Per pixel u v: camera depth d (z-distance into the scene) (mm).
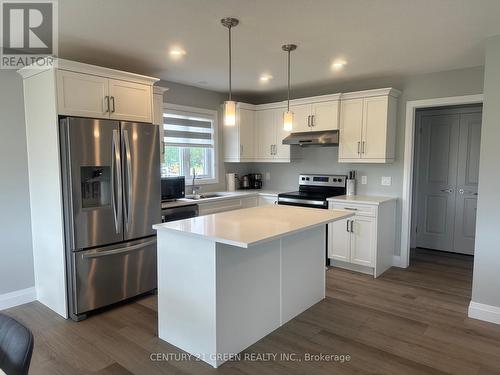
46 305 3295
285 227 2504
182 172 4887
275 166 5621
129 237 3305
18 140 3240
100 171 3113
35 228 3330
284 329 2848
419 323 2943
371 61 3648
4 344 1231
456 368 2316
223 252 2312
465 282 3934
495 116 2855
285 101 5004
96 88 3117
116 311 3184
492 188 2896
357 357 2447
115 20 2547
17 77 3197
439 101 4090
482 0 2240
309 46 3158
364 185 4727
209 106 5172
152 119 3615
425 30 2766
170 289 2588
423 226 5430
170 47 3170
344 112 4477
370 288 3746
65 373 2268
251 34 2848
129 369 2311
